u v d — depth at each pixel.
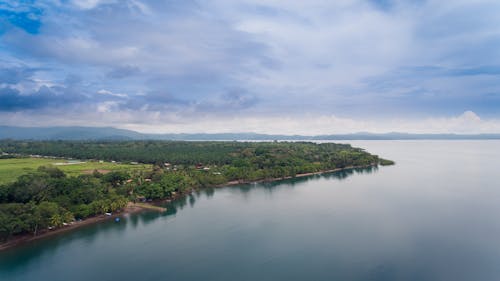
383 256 103.56
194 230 130.50
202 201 179.75
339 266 97.69
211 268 97.75
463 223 132.50
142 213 157.12
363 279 90.31
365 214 147.00
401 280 89.44
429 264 98.00
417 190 197.00
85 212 142.25
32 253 109.69
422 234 121.19
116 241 120.00
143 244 116.81
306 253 106.75
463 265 97.06
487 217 139.88
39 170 191.50
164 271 96.44
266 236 122.06
